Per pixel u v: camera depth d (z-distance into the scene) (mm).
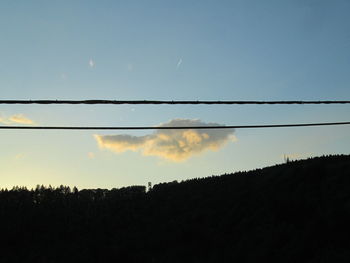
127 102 8133
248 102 9445
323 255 56906
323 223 66188
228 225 94438
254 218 88750
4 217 139625
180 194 146125
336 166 96500
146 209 142500
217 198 122750
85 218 143000
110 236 120188
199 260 82812
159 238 104562
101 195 175750
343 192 79250
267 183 109188
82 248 108562
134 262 93688
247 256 71125
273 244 69250
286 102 9930
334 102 10453
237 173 143250
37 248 117125
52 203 158250
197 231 97312
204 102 9031
